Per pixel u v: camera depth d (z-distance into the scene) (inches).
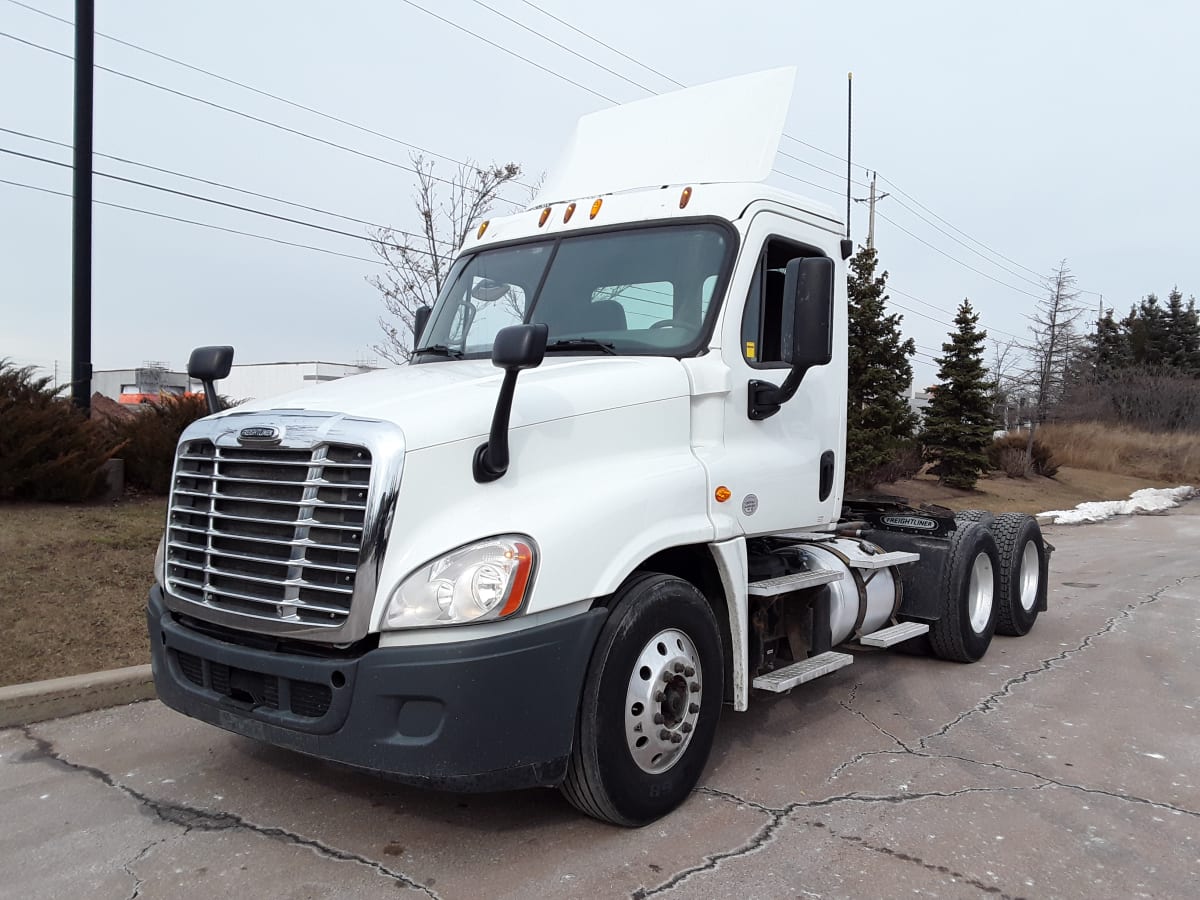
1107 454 1497.3
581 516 137.8
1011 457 1225.4
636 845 144.4
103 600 253.4
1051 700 233.5
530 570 129.2
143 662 226.8
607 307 182.1
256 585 136.3
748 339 177.3
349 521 128.3
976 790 171.2
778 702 226.1
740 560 170.1
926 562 258.5
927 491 976.9
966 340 1031.6
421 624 124.6
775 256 190.1
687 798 162.6
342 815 153.6
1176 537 715.4
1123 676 260.7
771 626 194.7
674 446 164.1
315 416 135.3
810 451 197.2
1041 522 827.4
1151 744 200.7
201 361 163.0
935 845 147.2
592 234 191.6
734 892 130.7
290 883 131.7
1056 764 186.9
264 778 168.9
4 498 327.0
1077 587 435.5
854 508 282.0
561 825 150.8
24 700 196.9
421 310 226.2
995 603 284.5
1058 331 1456.7
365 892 129.3
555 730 132.8
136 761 177.0
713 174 194.1
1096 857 144.6
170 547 151.3
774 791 167.9
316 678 128.3
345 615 126.5
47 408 337.1
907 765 183.5
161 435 372.5
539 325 128.4
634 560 143.2
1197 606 382.0
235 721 140.3
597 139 219.3
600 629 140.1
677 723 152.9
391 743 124.9
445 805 157.8
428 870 135.6
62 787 165.0
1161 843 150.3
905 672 258.5
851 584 221.5
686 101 207.6
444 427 132.5
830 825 153.8
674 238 180.9
